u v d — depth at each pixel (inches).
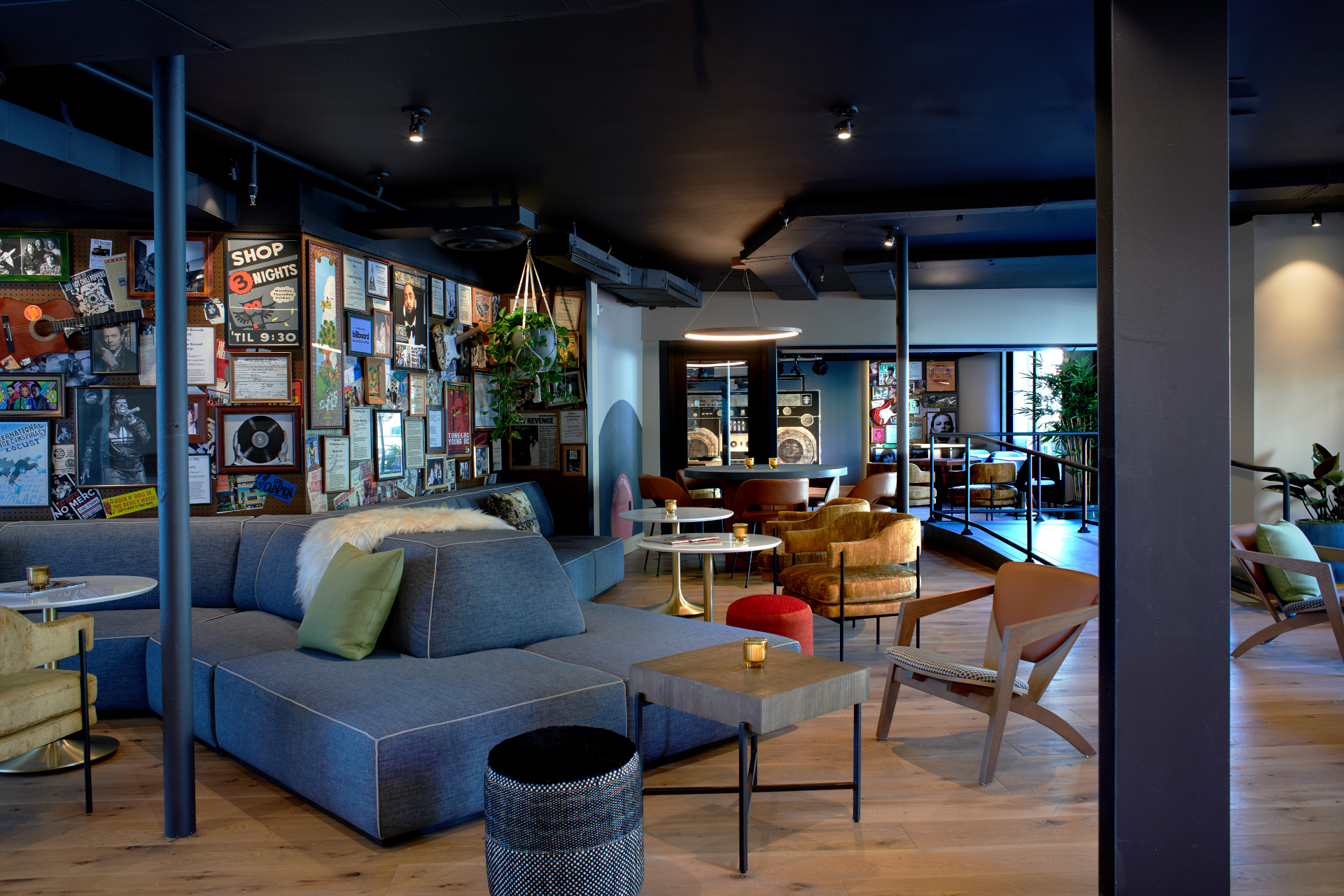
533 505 288.5
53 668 141.6
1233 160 221.1
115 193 182.9
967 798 125.1
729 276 384.2
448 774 114.7
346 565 150.6
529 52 149.1
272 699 128.3
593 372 320.5
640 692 119.3
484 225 219.6
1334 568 235.6
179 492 116.7
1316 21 143.5
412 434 252.4
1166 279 83.3
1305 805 122.3
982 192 242.8
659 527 407.5
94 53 114.5
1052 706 165.5
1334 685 177.8
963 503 506.3
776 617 175.8
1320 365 281.6
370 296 234.2
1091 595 138.6
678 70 157.8
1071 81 165.0
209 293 206.1
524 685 127.6
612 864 92.2
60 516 203.8
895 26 140.9
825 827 116.2
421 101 170.9
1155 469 83.7
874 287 390.3
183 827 115.4
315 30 107.8
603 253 291.7
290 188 207.5
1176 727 83.7
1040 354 514.9
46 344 202.2
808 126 189.6
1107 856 86.4
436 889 100.8
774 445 434.3
